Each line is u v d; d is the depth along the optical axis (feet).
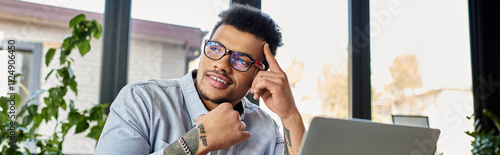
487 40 10.43
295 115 3.42
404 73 9.91
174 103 3.58
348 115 9.29
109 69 7.43
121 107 3.19
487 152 7.88
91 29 5.90
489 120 10.14
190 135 2.83
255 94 3.43
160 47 7.81
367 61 9.46
